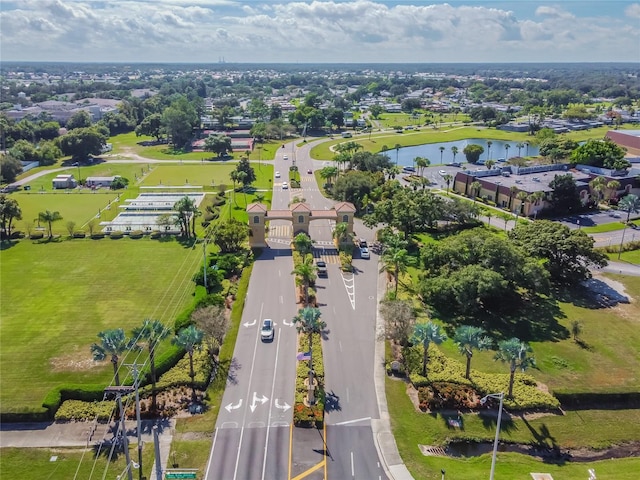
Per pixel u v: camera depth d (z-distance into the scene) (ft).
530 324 342.23
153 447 235.61
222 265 411.34
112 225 524.11
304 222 471.62
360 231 519.60
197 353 300.40
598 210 595.47
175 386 272.92
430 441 243.19
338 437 242.99
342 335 326.65
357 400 268.00
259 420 253.24
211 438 241.35
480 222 531.91
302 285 385.70
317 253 460.96
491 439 245.04
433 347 309.01
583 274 391.24
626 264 439.22
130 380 275.18
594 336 329.11
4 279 403.13
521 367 254.68
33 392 271.28
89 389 264.52
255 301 368.07
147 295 377.09
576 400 267.59
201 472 221.25
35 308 357.61
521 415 260.01
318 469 224.12
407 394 273.33
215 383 279.08
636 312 359.66
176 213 529.86
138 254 455.22
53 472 222.28
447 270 361.51
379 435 245.04
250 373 288.10
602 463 233.76
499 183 617.62
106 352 244.63
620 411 265.54
